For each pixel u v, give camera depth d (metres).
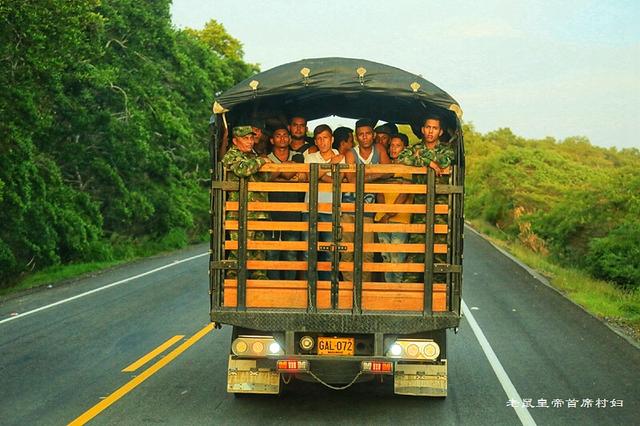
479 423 7.95
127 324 14.14
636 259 24.73
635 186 31.31
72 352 11.59
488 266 26.06
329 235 8.00
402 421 8.02
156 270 24.89
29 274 24.23
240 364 8.66
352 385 9.66
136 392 9.17
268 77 8.07
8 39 18.36
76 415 8.12
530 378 10.07
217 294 7.99
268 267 7.95
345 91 8.13
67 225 27.27
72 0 18.44
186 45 51.41
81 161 30.39
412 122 10.75
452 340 12.80
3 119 20.23
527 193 50.28
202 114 47.66
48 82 22.88
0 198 19.89
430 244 7.87
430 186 7.86
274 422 7.94
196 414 8.23
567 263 30.70
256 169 7.86
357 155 8.78
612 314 16.20
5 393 9.09
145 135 31.62
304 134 9.09
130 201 33.88
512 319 15.06
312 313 7.89
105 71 28.67
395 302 7.90
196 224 46.50
